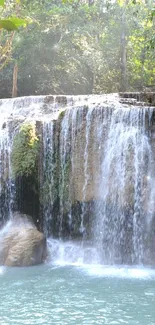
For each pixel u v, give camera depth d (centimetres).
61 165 1152
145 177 1053
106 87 2589
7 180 1164
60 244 1124
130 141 1070
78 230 1148
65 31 2342
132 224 1062
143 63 2698
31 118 1207
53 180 1158
